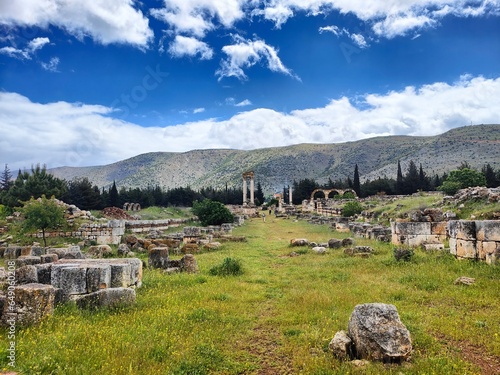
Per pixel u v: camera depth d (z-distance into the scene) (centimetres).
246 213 6819
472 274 1137
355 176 9075
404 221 2012
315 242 2325
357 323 617
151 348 626
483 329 710
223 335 712
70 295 948
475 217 1966
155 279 1253
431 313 823
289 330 738
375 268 1350
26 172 4347
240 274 1385
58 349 612
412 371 545
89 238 2598
